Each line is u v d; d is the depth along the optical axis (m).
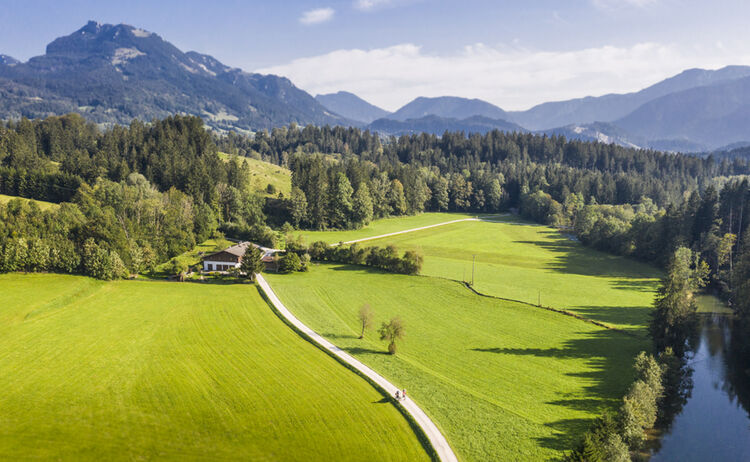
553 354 63.00
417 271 103.56
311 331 67.81
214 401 47.69
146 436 41.47
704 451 44.59
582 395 51.50
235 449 40.22
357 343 64.94
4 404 45.59
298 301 82.94
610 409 48.19
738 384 59.81
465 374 56.41
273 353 60.03
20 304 72.75
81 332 65.19
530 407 48.59
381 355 60.91
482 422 45.19
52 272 87.19
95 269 87.69
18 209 102.44
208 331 67.25
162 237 113.69
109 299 80.19
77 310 74.00
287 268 104.81
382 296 89.75
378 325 74.12
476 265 119.19
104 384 50.53
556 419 46.31
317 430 43.25
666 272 111.38
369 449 40.88
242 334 66.44
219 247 122.44
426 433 42.97
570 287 98.75
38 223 94.69
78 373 52.88
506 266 119.44
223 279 97.19
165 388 50.09
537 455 40.25
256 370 54.97
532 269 117.12
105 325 68.25
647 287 100.06
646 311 82.31
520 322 75.81
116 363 55.81
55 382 50.59
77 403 46.41
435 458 39.66
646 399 47.31
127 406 46.25
